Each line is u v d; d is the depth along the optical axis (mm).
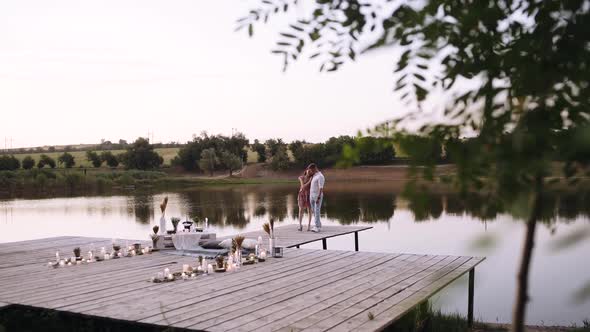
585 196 752
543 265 10391
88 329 5766
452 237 15680
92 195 43656
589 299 645
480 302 8453
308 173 13148
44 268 8289
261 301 5727
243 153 75750
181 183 63656
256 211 26062
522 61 999
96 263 8633
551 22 973
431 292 6016
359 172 58625
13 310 5953
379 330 4645
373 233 17328
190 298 5934
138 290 6430
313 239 11445
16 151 85188
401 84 1139
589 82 911
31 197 42125
